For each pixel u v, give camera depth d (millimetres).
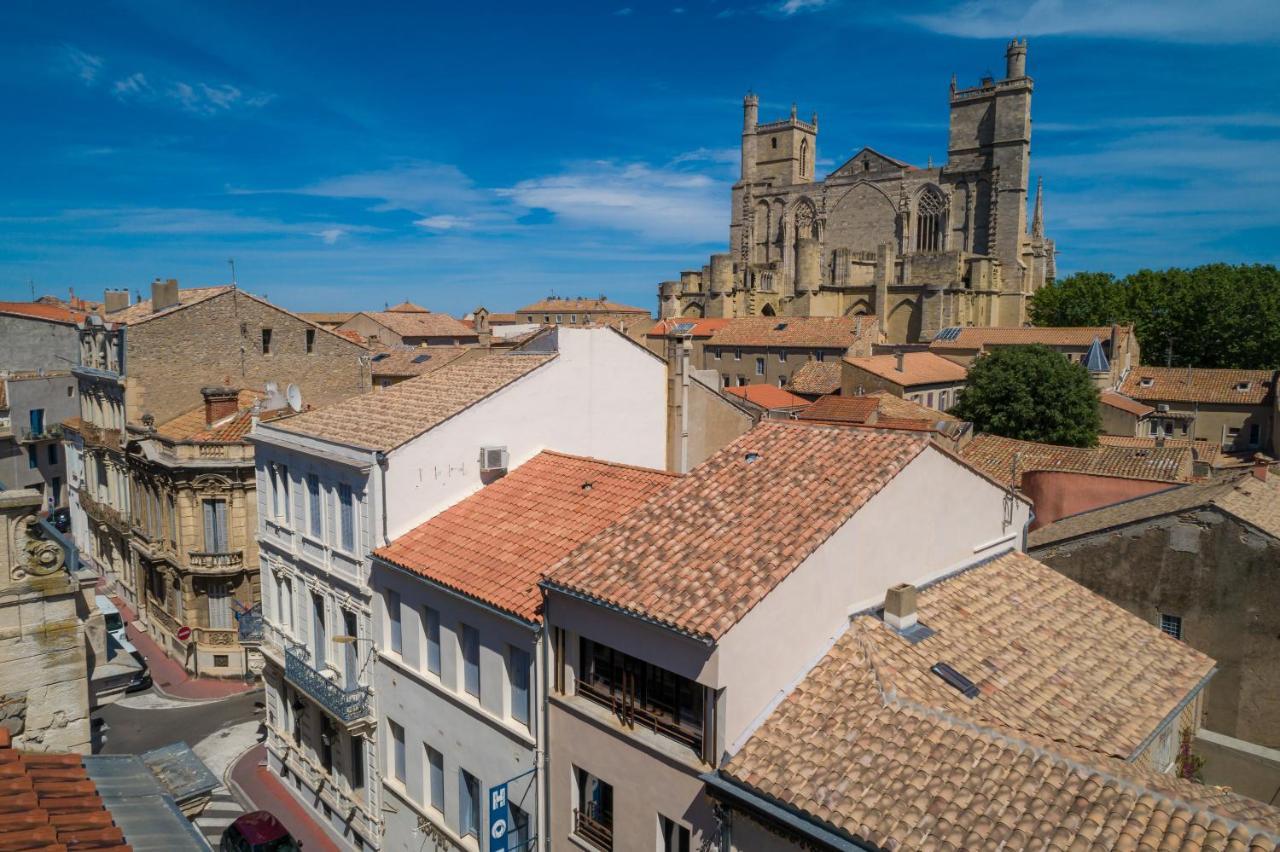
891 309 121750
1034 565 22750
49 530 15250
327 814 28938
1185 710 20078
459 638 21984
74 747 14047
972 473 21453
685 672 15383
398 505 24375
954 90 130750
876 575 18469
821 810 13445
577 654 18625
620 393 30000
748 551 16812
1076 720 16609
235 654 41969
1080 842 12133
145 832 11766
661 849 16891
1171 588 24781
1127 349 97250
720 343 106625
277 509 29516
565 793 19016
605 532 19188
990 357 78312
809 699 15875
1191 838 11961
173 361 47469
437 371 31047
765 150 153750
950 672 16750
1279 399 71000
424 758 23750
